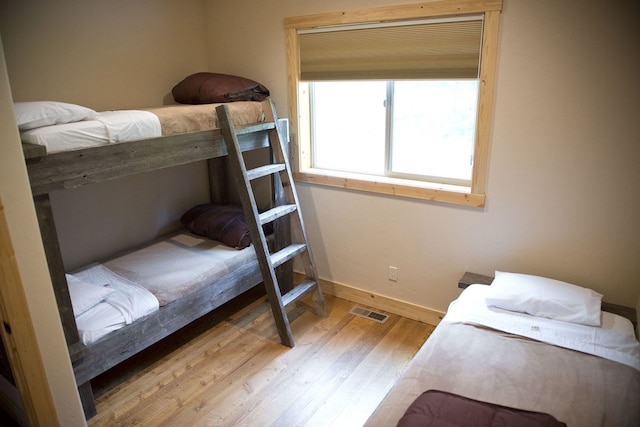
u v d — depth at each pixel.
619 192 2.28
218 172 3.82
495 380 1.83
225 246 3.35
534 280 2.43
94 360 2.29
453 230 2.86
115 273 2.92
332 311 3.35
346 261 3.44
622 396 1.71
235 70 3.60
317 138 3.51
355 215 3.28
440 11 2.51
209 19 3.60
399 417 1.66
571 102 2.29
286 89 3.35
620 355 1.95
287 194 3.18
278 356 2.82
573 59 2.24
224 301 3.05
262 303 3.51
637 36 2.07
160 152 2.39
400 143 3.12
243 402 2.42
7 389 2.17
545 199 2.49
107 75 3.08
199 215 3.58
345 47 2.97
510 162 2.54
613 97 2.19
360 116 3.25
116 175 2.20
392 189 3.01
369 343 2.93
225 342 2.99
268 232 3.64
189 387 2.55
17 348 1.67
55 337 1.78
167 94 3.49
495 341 2.09
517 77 2.40
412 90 2.96
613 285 2.42
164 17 3.36
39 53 2.71
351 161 3.40
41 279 1.69
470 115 2.81
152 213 3.54
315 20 3.01
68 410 1.87
